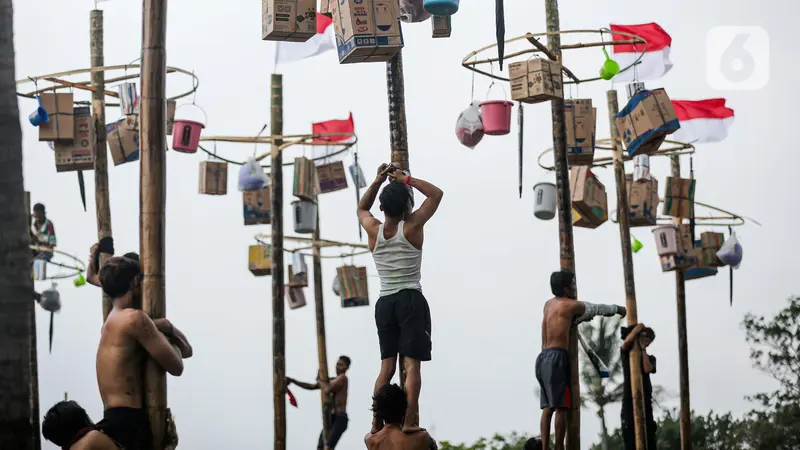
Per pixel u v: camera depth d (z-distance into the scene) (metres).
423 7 10.56
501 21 8.33
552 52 14.53
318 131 21.95
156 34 8.06
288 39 9.77
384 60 9.51
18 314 6.64
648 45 16.00
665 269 21.33
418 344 8.27
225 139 20.44
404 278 8.42
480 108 14.02
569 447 12.28
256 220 21.34
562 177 13.94
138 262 7.97
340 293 24.34
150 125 7.99
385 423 7.82
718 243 23.42
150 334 7.50
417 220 8.49
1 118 6.75
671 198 21.08
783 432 43.12
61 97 14.49
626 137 13.08
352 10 9.13
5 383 6.56
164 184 7.99
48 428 7.47
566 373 12.16
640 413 16.73
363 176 21.83
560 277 12.59
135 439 7.40
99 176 14.34
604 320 44.84
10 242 6.68
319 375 24.22
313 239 24.83
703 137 20.08
